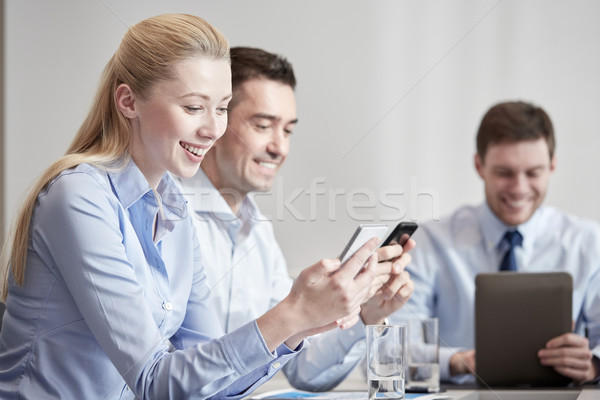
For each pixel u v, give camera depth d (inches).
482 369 82.5
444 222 120.1
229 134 57.8
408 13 130.8
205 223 59.7
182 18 50.8
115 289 46.9
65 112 118.2
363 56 85.6
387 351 52.0
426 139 157.6
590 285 114.8
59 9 112.3
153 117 49.9
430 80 159.0
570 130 164.2
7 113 119.7
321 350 68.4
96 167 50.6
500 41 164.4
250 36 81.7
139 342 46.8
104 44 108.9
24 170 121.5
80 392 49.7
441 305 118.4
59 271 48.8
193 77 49.0
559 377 81.1
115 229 48.9
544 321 82.3
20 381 49.5
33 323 49.6
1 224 122.0
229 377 46.8
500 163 118.2
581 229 119.9
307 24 82.1
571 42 164.1
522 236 118.6
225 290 60.9
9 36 116.1
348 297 45.9
